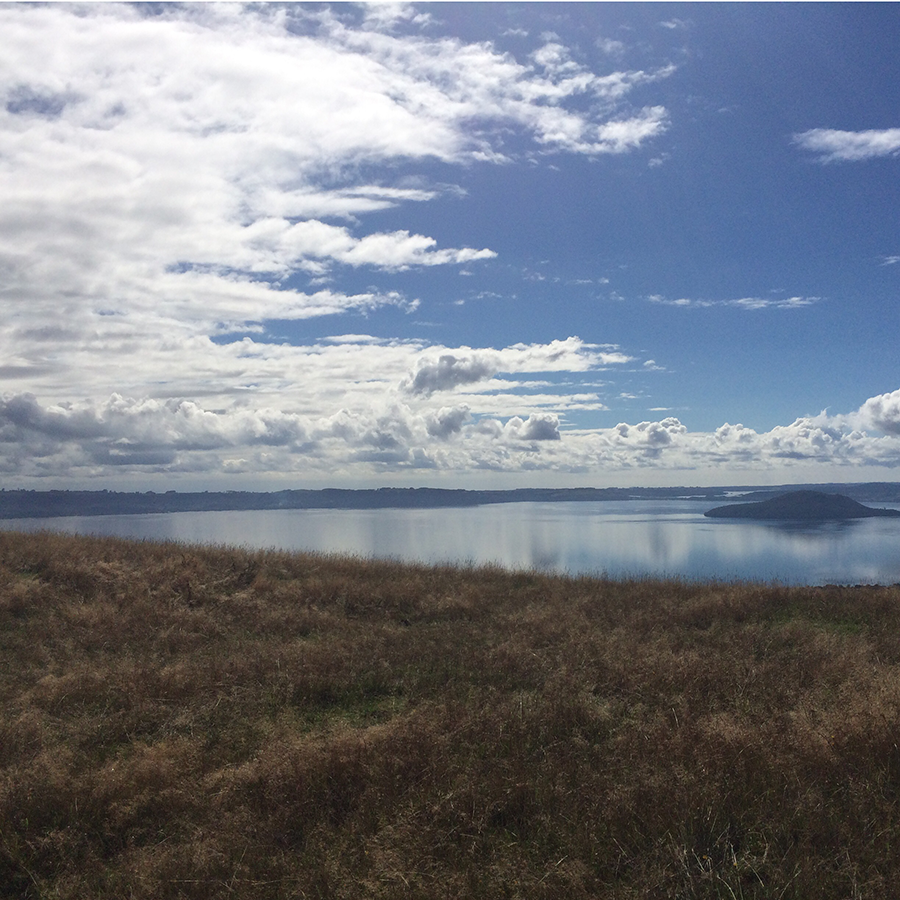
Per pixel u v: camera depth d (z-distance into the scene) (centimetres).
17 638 1006
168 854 438
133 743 625
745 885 400
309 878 405
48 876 436
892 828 445
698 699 710
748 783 505
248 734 651
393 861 416
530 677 828
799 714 629
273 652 901
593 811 479
